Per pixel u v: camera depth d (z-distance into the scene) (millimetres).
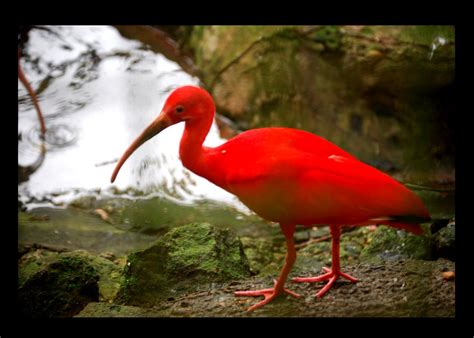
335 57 12039
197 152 6566
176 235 7227
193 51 14148
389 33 11750
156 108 12406
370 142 11773
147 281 6965
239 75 12844
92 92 12883
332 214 6090
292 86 12398
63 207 10102
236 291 6719
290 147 6238
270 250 8922
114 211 10031
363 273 6906
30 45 14031
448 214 9359
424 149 11500
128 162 11039
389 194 6027
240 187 6285
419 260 7184
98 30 14625
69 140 11555
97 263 8125
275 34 12633
